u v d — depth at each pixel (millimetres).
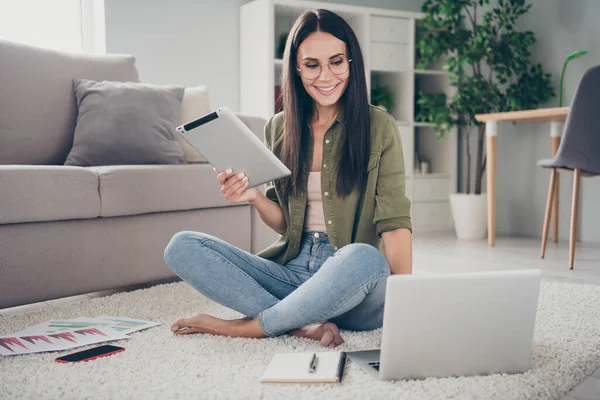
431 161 5219
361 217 1657
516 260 3322
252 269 1682
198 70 4344
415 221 4906
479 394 1222
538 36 4488
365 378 1312
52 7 3922
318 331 1583
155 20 4160
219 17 4414
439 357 1305
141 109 2732
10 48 2662
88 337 1673
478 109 4445
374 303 1557
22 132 2625
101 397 1233
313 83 1581
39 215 2064
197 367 1412
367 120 1630
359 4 4883
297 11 4492
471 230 4355
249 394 1230
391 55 4762
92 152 2629
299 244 1709
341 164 1624
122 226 2348
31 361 1491
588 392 1295
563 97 4312
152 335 1701
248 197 1604
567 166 3117
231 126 1477
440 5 4758
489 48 4344
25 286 2068
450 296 1274
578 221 4145
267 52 4223
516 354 1354
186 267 1630
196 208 2619
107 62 2979
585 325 1796
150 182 2393
